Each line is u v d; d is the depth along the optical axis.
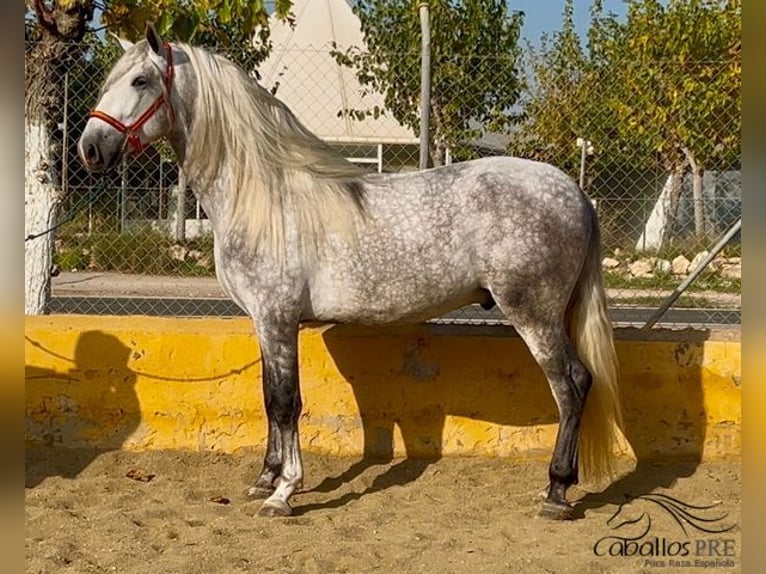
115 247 8.21
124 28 5.98
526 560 3.95
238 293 4.63
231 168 4.59
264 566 3.88
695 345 5.43
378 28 12.08
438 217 4.52
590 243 4.60
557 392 4.54
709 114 6.84
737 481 5.15
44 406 5.53
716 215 7.25
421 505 4.80
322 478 5.23
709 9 13.21
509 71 6.64
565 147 6.79
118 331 5.52
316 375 5.48
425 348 5.45
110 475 5.28
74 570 3.82
